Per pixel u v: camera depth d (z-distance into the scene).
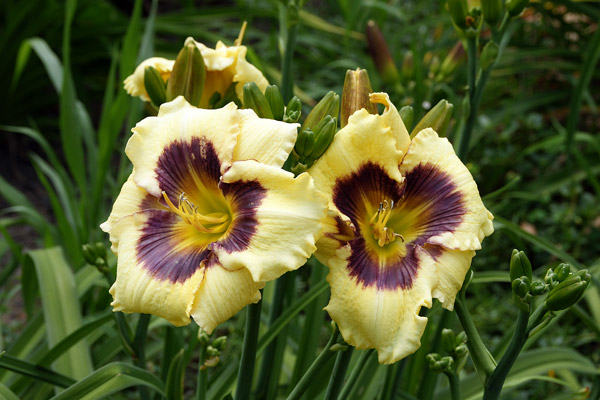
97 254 0.72
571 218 1.42
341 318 0.55
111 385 0.68
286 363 0.95
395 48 1.82
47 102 1.79
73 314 0.87
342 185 0.57
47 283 0.89
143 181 0.60
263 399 0.80
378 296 0.55
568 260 0.87
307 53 1.92
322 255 0.56
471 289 1.35
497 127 1.71
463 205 0.58
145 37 1.22
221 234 0.59
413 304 0.55
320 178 0.57
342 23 2.06
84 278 0.97
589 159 1.55
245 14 1.76
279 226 0.54
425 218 0.59
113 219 0.60
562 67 1.69
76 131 1.16
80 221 1.19
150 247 0.58
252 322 0.62
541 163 1.57
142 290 0.57
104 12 1.71
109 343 0.91
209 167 0.59
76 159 1.16
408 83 1.11
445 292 0.56
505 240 1.40
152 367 1.12
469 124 0.76
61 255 0.94
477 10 0.73
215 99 0.72
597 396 0.86
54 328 0.85
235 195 0.57
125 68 1.14
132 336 0.72
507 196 1.38
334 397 0.64
